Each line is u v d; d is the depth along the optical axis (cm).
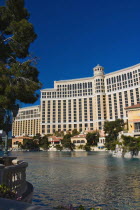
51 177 1970
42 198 1171
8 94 1046
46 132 18725
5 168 718
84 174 2173
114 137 9681
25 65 1163
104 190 1366
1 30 1270
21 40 1173
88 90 18662
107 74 17850
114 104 17000
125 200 1123
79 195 1233
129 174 2141
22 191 877
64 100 19162
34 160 4525
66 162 3909
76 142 12850
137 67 16162
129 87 16388
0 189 632
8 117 1158
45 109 19188
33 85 1132
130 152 4800
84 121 18125
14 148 13912
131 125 5266
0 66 1080
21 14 1273
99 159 4609
